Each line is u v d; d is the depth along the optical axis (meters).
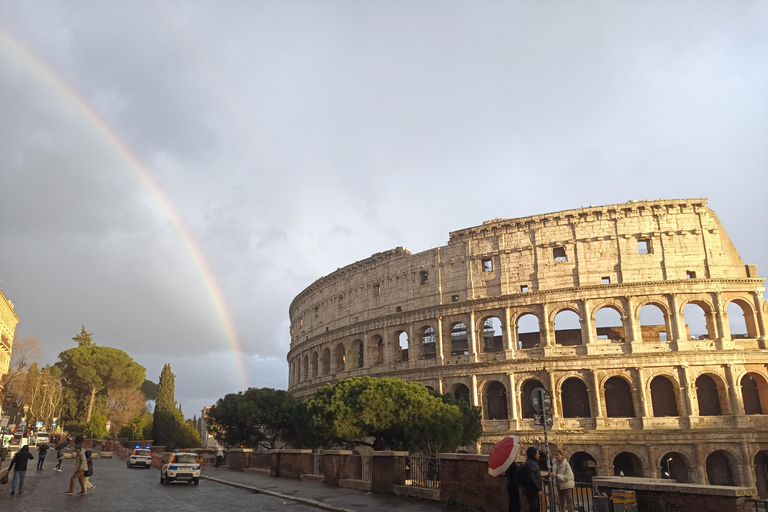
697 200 90.94
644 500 24.94
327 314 125.94
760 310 86.00
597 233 92.88
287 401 102.44
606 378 86.56
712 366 83.81
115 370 183.12
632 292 88.69
